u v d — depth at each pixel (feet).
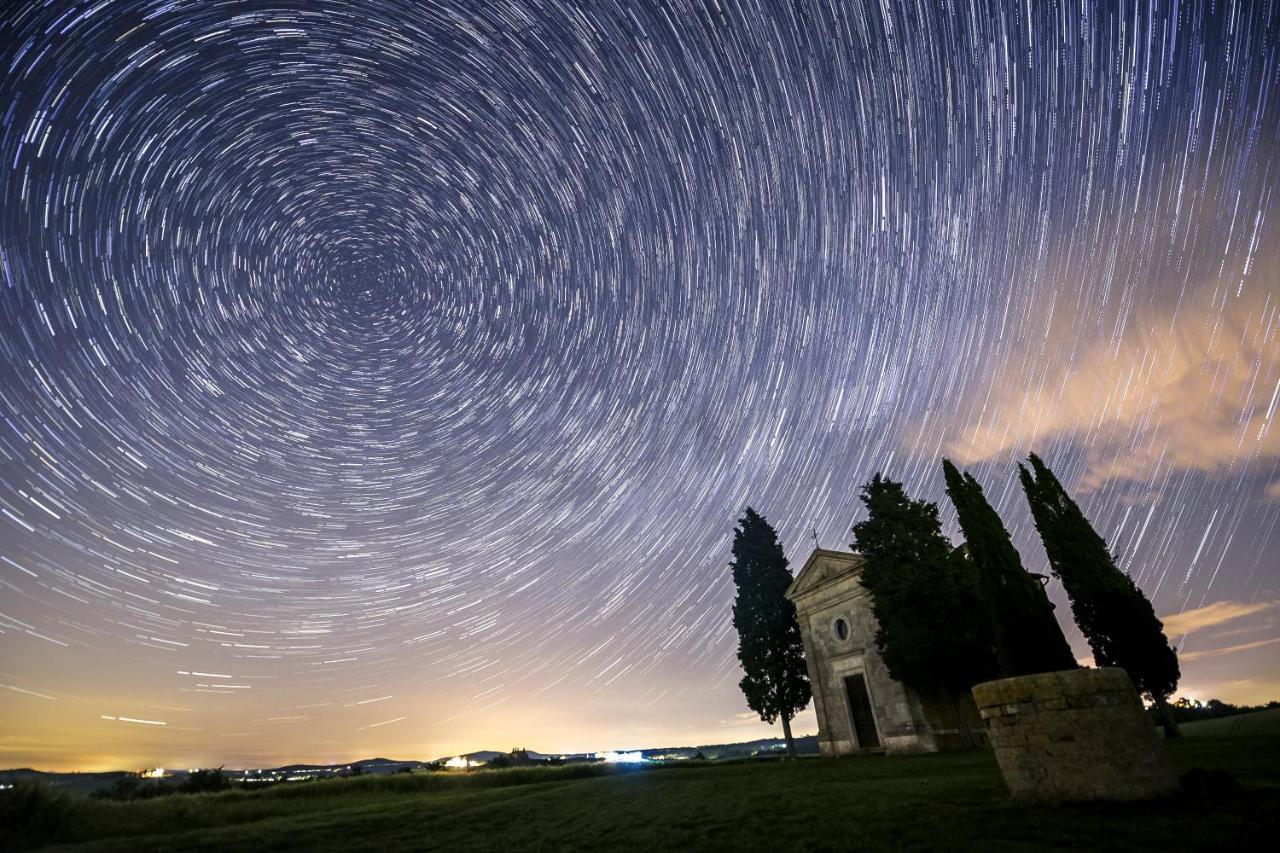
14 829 48.98
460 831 41.86
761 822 31.91
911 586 82.33
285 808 70.18
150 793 103.96
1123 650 74.02
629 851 28.27
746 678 117.91
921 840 23.18
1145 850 19.02
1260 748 41.34
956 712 80.43
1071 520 81.76
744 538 128.06
